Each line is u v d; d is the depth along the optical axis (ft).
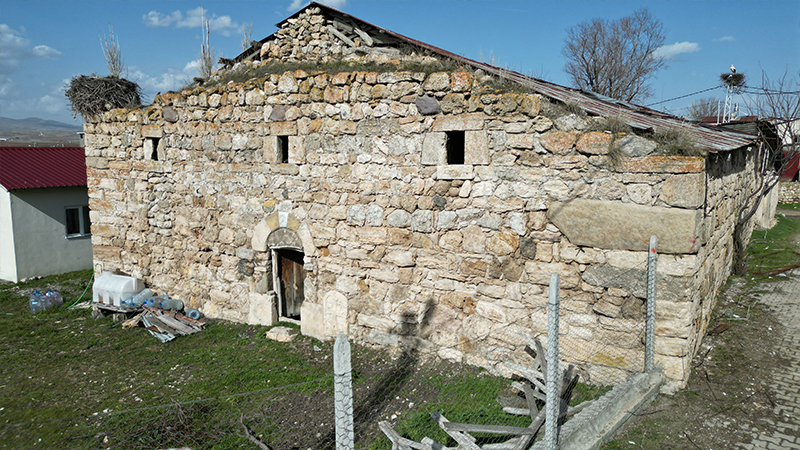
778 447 14.08
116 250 33.47
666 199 16.17
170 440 16.21
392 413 17.66
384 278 22.67
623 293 17.42
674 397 16.55
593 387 17.89
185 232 29.60
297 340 24.93
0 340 26.53
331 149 23.34
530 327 19.39
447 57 22.38
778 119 40.60
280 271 27.17
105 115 32.30
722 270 27.37
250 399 18.99
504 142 19.12
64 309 31.96
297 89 23.88
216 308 28.89
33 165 42.14
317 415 17.71
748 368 18.81
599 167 17.35
